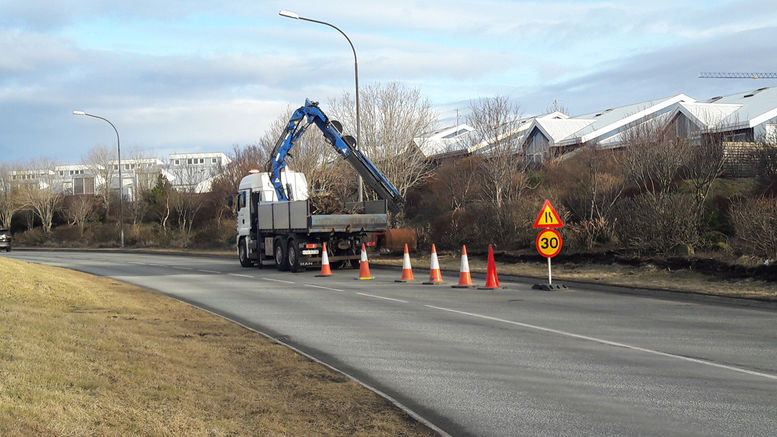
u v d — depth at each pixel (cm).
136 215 6050
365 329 1152
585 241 2162
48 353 759
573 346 959
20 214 6912
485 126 3195
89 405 566
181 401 632
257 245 2691
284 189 2569
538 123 4856
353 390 724
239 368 828
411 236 2350
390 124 3441
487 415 643
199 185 6594
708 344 947
